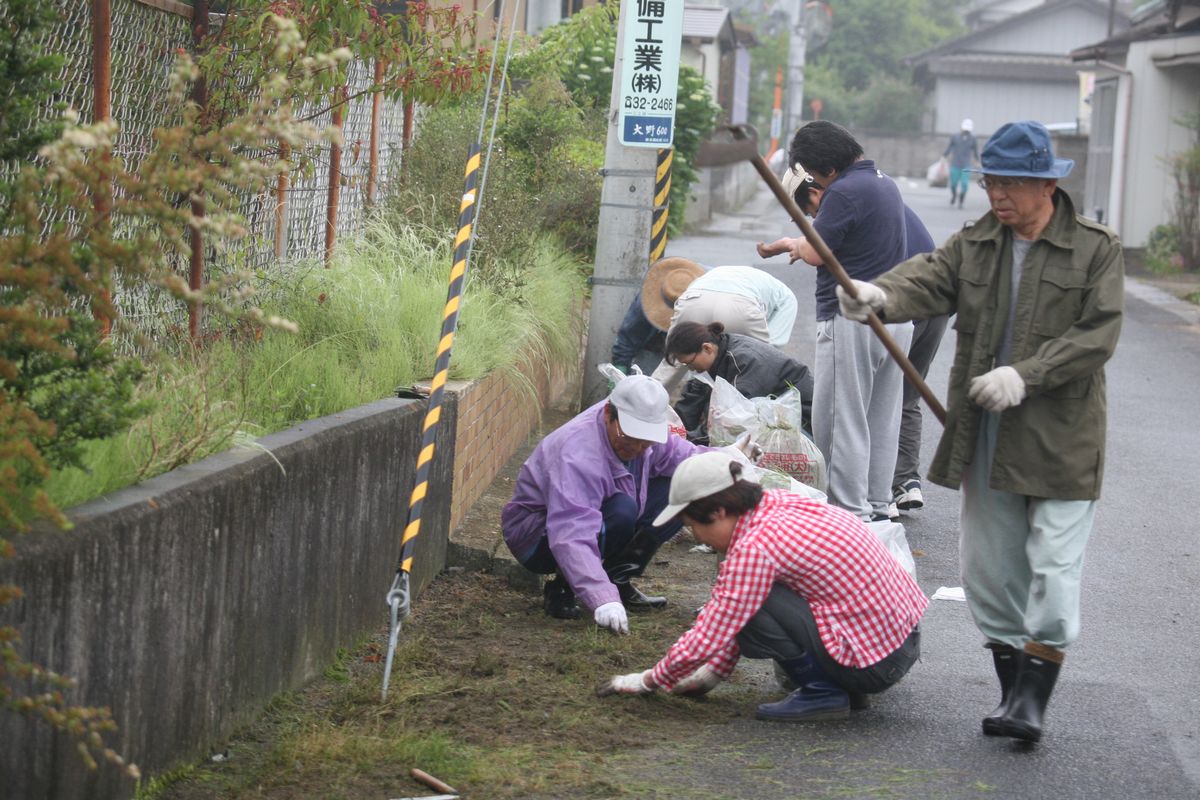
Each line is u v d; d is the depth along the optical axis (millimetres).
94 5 6020
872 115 71438
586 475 6305
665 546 8117
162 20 6805
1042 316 5156
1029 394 5035
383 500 6340
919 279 5363
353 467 5934
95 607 4012
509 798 4707
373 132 10336
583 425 6453
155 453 4656
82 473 4309
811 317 17547
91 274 4176
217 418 5270
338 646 5934
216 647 4824
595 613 6105
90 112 6125
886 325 7773
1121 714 5699
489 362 8516
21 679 3686
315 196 8984
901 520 8984
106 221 4074
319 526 5613
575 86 17312
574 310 11695
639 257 10586
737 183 38750
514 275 9766
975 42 68562
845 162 7766
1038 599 5219
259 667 5203
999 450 5207
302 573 5488
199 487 4598
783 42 61844
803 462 7359
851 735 5387
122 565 4137
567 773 4902
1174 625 6961
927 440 11539
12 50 4301
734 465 5465
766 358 7941
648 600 6930
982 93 67688
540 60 13344
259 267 7754
